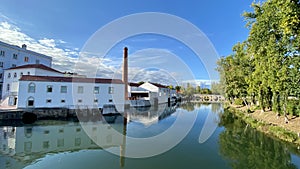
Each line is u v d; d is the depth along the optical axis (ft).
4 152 39.06
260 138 46.65
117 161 33.42
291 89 44.09
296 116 55.62
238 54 94.73
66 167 30.99
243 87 102.12
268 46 48.21
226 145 42.11
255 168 30.27
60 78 97.25
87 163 32.73
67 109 87.81
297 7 30.42
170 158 34.53
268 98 74.90
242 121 73.82
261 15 52.39
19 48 144.56
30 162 33.45
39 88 88.63
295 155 34.68
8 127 64.54
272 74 48.83
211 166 30.99
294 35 38.42
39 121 76.84
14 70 119.03
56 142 47.09
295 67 41.60
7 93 117.19
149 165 31.50
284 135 43.62
